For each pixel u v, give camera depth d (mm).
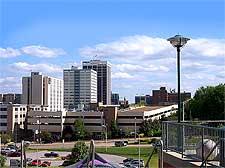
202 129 9641
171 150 11547
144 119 141125
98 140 135375
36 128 148750
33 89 197250
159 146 9031
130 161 66062
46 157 99312
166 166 11320
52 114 146875
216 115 63344
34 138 140125
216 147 8820
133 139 130375
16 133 136125
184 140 10648
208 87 67062
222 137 8758
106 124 143000
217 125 13781
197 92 68000
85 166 8172
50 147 120625
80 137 142250
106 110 144000
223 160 8516
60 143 132000
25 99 197625
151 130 134625
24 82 198125
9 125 150500
